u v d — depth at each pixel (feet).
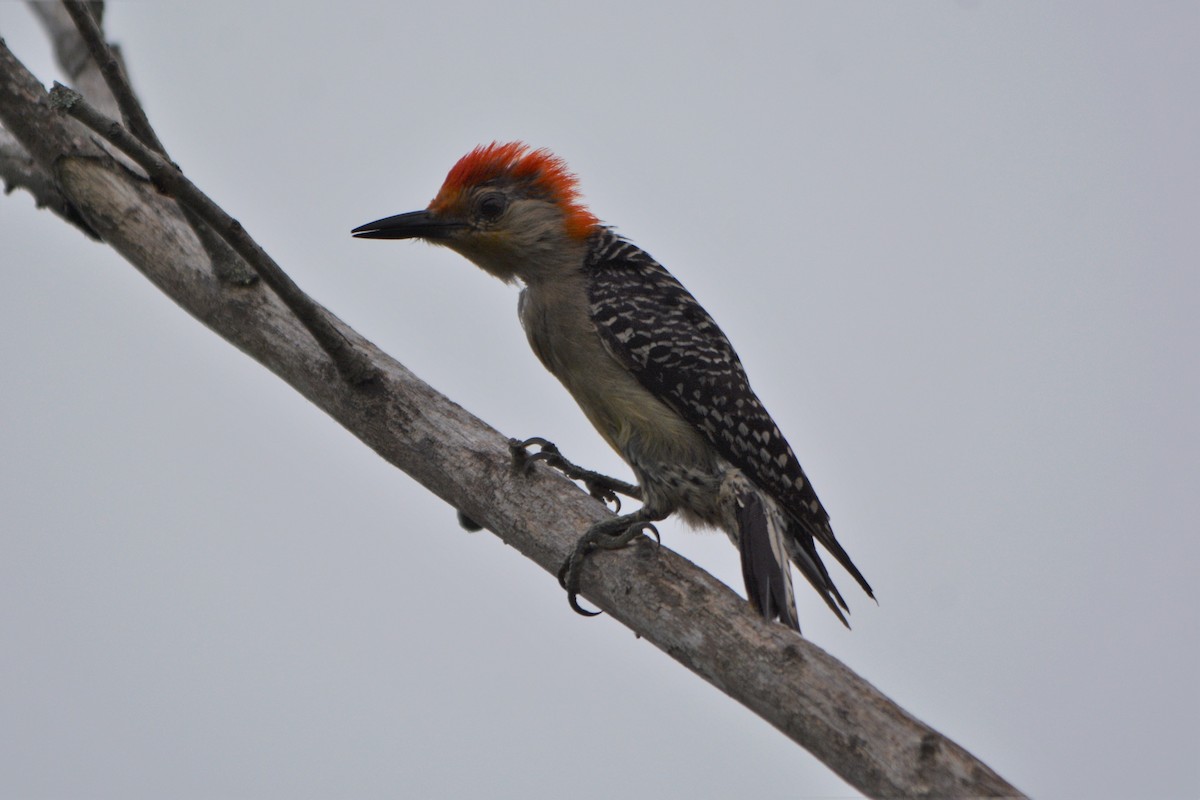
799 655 27.89
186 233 35.32
